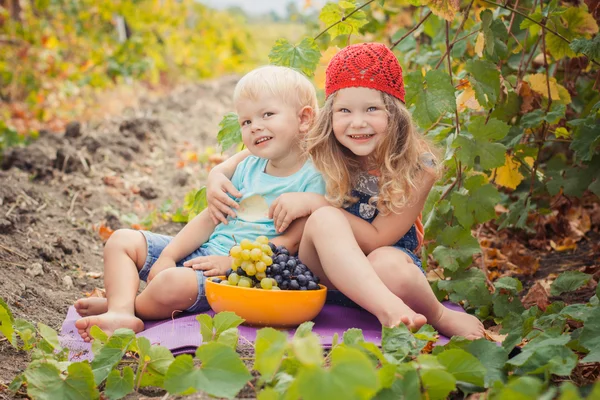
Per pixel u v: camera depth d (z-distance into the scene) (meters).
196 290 2.38
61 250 3.26
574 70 3.34
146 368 1.85
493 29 2.75
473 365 1.70
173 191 4.56
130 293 2.41
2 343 2.20
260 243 2.28
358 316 2.44
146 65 9.33
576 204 3.75
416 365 1.62
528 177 3.29
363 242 2.41
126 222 3.87
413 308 2.28
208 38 13.17
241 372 1.67
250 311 2.21
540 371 1.74
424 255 2.89
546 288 2.84
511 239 3.63
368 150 2.40
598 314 1.88
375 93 2.37
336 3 2.91
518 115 3.11
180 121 6.56
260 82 2.48
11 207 3.62
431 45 3.98
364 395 1.45
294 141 2.58
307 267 2.35
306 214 2.44
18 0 8.63
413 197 2.42
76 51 9.17
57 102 8.07
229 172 2.74
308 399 1.38
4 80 8.15
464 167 2.88
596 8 2.83
